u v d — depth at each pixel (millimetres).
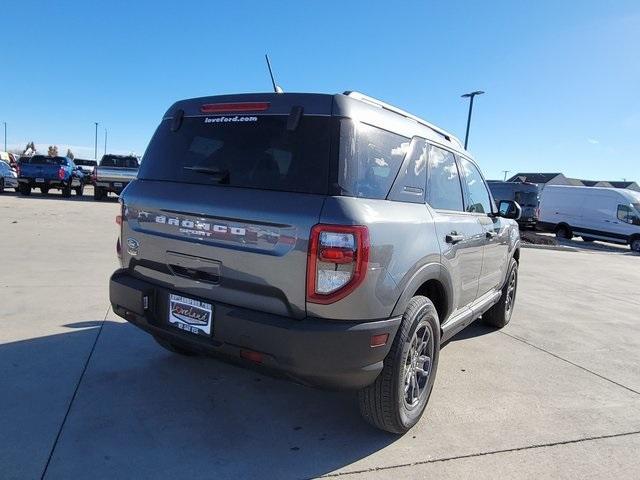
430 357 3453
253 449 3047
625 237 23172
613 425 3684
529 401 4023
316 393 3854
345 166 2785
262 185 2918
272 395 3779
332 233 2639
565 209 25969
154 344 4602
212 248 2986
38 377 3789
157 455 2912
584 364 5031
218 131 3227
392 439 3266
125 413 3357
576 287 10094
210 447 3035
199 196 3092
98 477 2670
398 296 2951
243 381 3980
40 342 4473
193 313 3066
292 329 2656
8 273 6961
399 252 2941
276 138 2982
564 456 3203
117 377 3891
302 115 2941
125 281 3438
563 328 6426
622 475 3029
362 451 3102
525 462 3104
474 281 4484
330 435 3268
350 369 2717
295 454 3025
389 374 2998
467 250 4066
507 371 4680
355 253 2643
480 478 2900
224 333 2875
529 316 7008
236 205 2904
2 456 2787
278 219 2746
